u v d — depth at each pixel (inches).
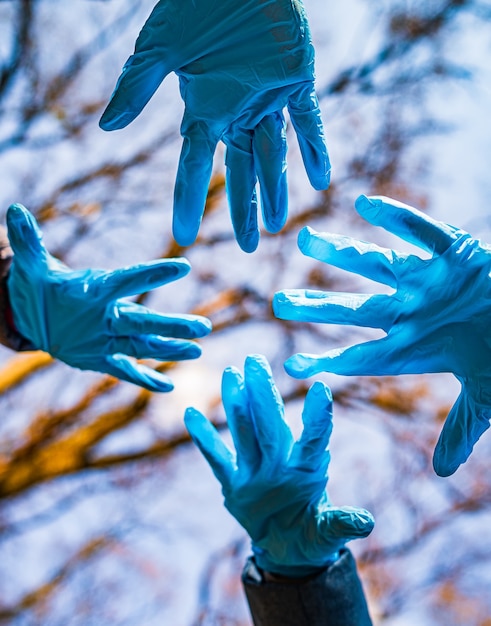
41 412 80.0
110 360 39.4
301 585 39.6
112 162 90.4
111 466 81.0
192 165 38.9
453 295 37.9
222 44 38.0
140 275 38.1
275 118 39.0
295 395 91.0
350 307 38.4
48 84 90.4
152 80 38.3
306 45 38.3
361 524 38.4
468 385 38.1
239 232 39.7
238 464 39.9
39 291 38.5
